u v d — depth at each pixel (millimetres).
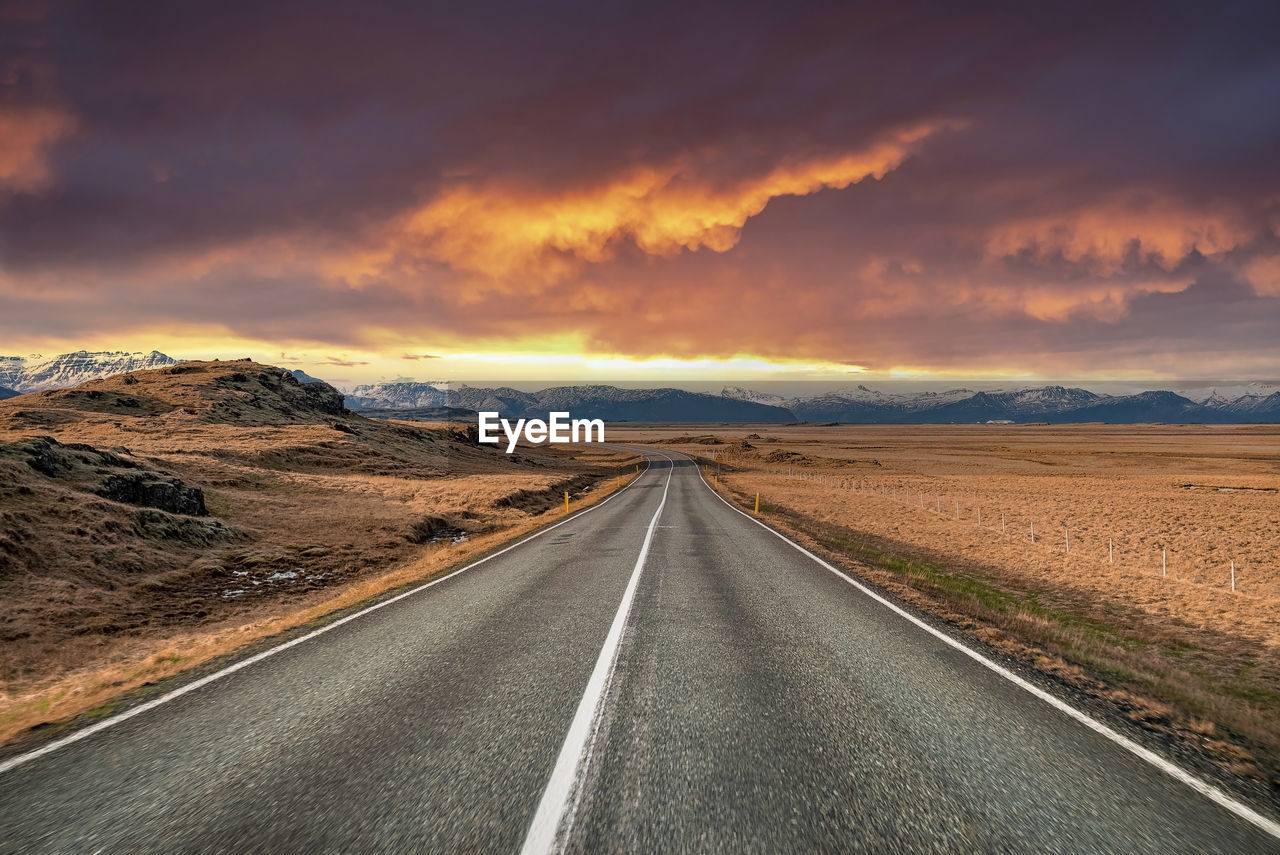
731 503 34938
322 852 3166
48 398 66250
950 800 3664
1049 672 6379
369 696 5578
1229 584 16984
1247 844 3246
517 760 4203
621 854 3098
